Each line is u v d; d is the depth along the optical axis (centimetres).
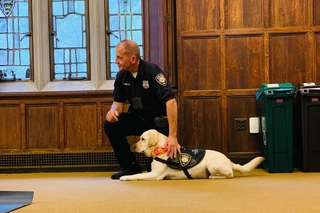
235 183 370
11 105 527
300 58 502
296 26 502
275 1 503
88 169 521
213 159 404
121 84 433
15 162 525
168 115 403
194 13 507
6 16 557
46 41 552
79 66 558
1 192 337
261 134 488
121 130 432
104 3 553
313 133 460
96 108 524
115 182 397
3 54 558
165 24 509
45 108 527
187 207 265
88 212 258
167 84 410
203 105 508
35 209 270
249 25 505
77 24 558
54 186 385
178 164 399
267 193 314
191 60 508
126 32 554
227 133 506
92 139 525
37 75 545
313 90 458
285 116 458
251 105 505
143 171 506
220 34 505
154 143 402
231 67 507
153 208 264
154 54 532
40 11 547
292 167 457
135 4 554
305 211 249
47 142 527
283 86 462
